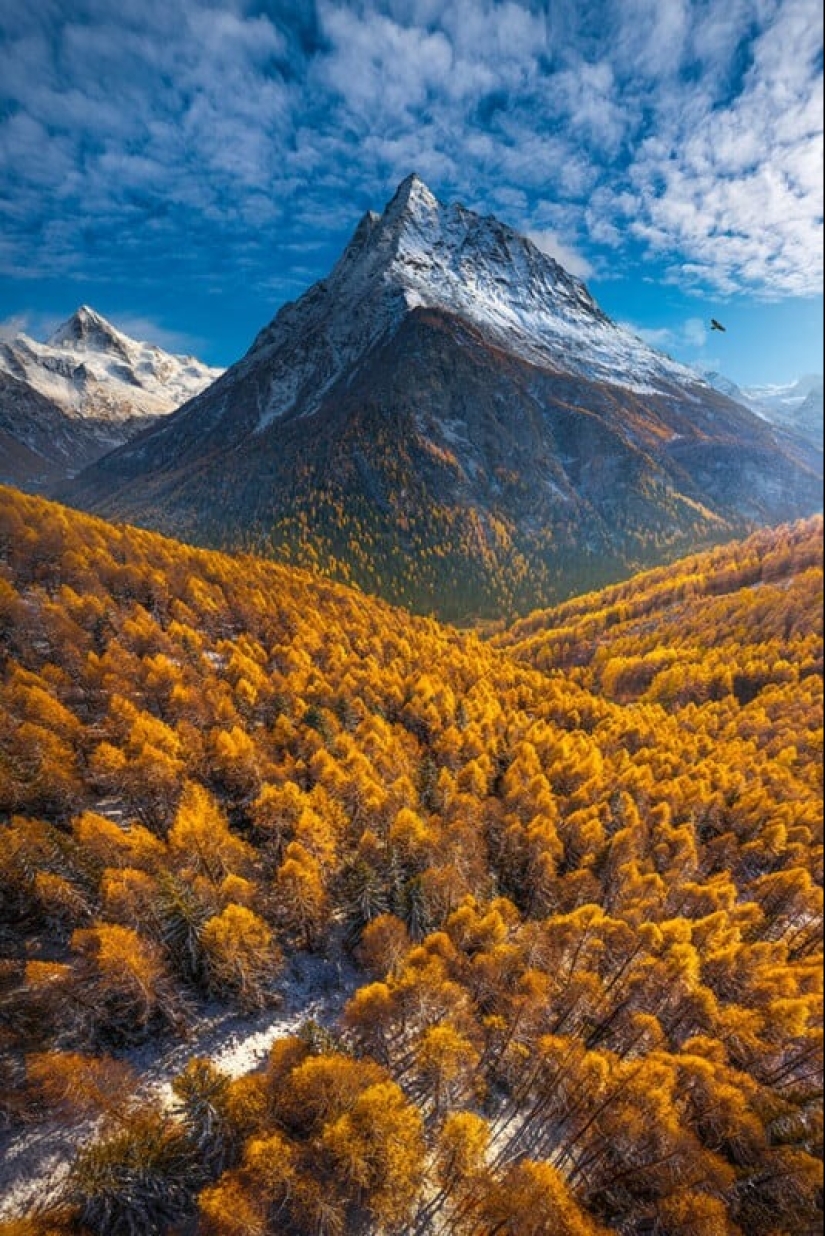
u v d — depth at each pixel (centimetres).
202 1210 2641
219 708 6825
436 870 4891
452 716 8838
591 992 3991
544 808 6444
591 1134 3319
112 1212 2641
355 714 8069
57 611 7512
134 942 3581
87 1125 3066
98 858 4288
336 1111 2964
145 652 7831
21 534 9481
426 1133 3378
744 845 6550
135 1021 3650
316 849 4941
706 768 7956
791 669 12194
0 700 5609
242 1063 3672
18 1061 3253
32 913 3972
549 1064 3703
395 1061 3747
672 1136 3041
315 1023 3488
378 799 5753
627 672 14188
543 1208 2758
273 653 9538
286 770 6147
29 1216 2661
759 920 5200
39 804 4906
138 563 10862
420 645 13000
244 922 3872
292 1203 2714
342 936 4803
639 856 5928
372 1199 2777
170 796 5281
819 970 4053
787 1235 2773
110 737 5969
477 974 4038
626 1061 3675
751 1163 3055
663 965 4047
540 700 11206
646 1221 2978
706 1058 3534
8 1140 2978
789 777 7862
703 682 12388
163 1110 3156
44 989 3481
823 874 6153
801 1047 3516
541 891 5422
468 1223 2870
